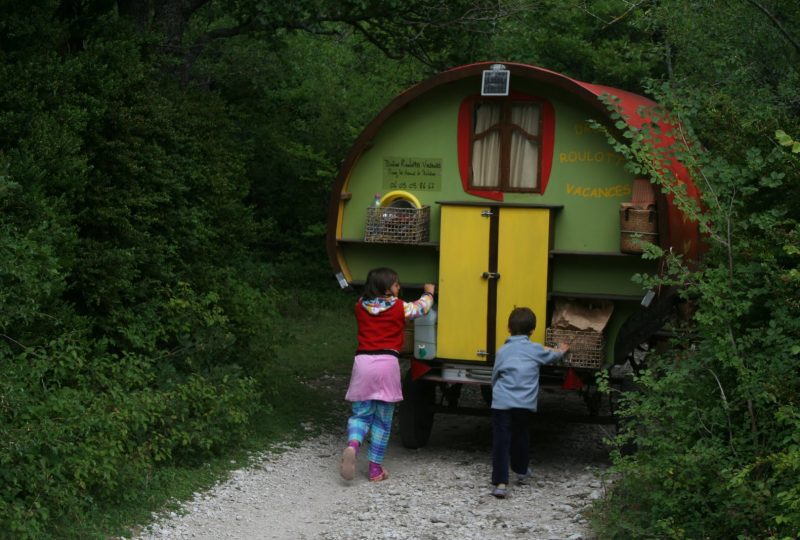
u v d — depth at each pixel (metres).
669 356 6.97
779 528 5.20
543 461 8.67
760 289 5.94
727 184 6.25
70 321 7.20
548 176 8.21
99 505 6.34
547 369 8.13
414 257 8.62
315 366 12.52
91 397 6.77
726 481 5.61
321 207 18.08
